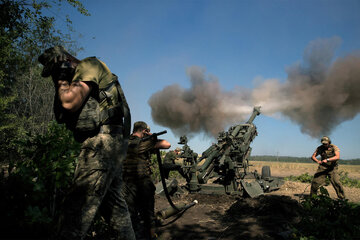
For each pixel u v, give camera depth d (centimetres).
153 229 348
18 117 1367
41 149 239
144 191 342
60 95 163
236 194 696
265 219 434
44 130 1538
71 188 173
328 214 299
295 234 295
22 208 196
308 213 312
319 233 278
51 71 172
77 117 173
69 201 170
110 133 182
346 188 894
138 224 400
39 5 905
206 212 524
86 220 168
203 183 754
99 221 291
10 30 930
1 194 190
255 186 693
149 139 338
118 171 195
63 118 177
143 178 345
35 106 1645
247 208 499
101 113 179
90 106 174
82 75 168
